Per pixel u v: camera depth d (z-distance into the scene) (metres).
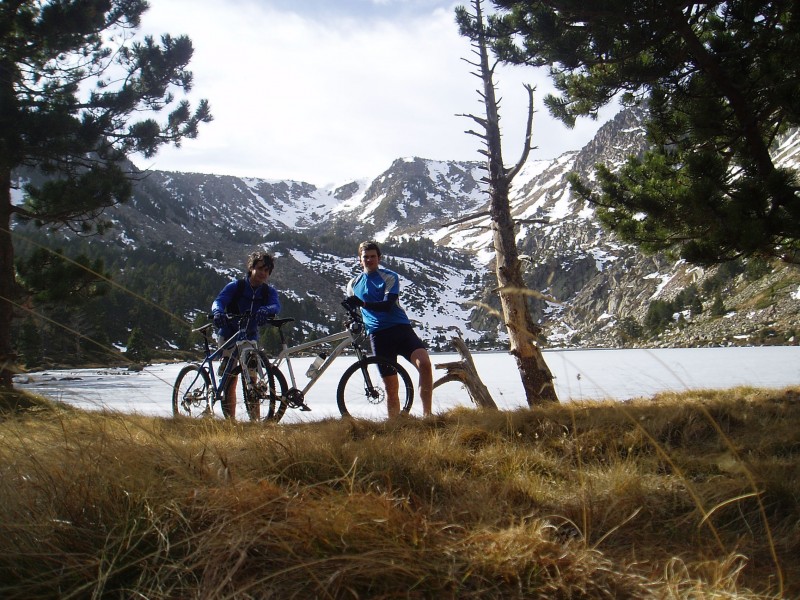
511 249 12.69
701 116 9.43
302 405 7.55
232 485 2.49
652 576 2.26
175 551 2.11
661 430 5.14
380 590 1.97
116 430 3.29
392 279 7.72
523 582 2.08
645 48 9.48
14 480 2.47
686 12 9.33
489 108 13.30
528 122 13.04
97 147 16.12
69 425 3.08
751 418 5.49
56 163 15.74
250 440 4.24
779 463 3.84
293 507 2.32
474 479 3.71
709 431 5.17
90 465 2.54
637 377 28.00
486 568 2.11
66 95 16.31
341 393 7.58
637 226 10.64
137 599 1.91
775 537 2.83
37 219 15.20
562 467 4.14
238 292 7.80
